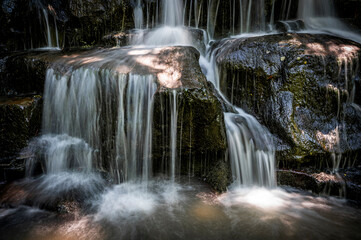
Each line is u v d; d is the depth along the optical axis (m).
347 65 4.34
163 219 3.46
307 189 4.03
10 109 4.46
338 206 3.78
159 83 3.93
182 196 3.93
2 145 4.52
